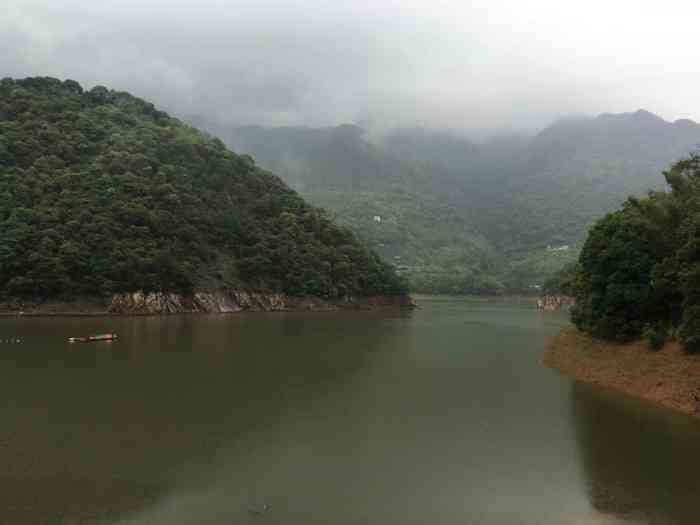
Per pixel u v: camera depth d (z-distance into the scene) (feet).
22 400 106.52
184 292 358.02
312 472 72.43
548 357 176.65
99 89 522.06
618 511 61.77
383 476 71.51
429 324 329.72
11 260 297.74
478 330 289.33
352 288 483.51
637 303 139.64
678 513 61.21
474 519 59.62
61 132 413.18
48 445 80.64
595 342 155.43
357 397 116.26
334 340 221.25
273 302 421.18
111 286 317.22
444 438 88.48
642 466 75.97
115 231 340.59
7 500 61.82
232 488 66.33
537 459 78.64
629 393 122.11
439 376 143.95
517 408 108.88
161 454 77.66
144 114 529.86
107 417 95.50
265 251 433.48
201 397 111.65
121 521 56.85
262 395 115.14
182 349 178.40
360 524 57.77
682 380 111.45
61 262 307.17
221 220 424.05
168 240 367.25
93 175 374.02
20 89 445.37
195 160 464.65
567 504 63.52
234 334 230.68
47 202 337.93
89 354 163.22
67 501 61.67
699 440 87.40
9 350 168.96
